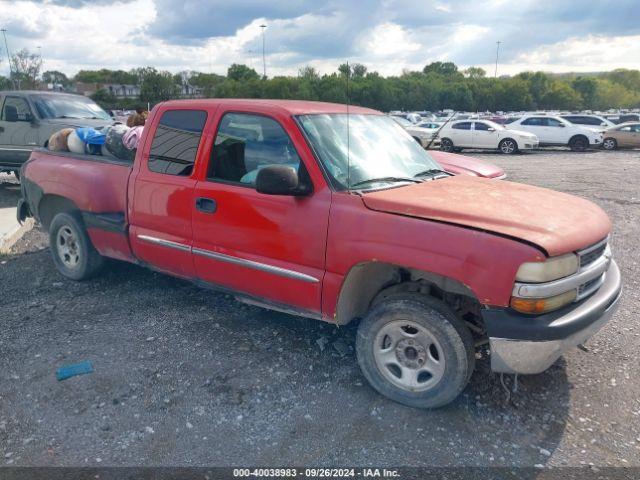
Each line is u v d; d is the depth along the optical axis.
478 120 24.12
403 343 3.49
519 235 3.04
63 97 11.30
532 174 15.54
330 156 3.77
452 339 3.26
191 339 4.41
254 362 4.05
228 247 4.11
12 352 4.21
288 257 3.79
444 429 3.28
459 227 3.16
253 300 4.21
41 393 3.66
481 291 3.07
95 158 5.30
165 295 5.32
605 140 25.36
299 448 3.12
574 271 3.16
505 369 3.16
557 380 3.80
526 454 3.07
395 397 3.52
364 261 3.42
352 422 3.35
